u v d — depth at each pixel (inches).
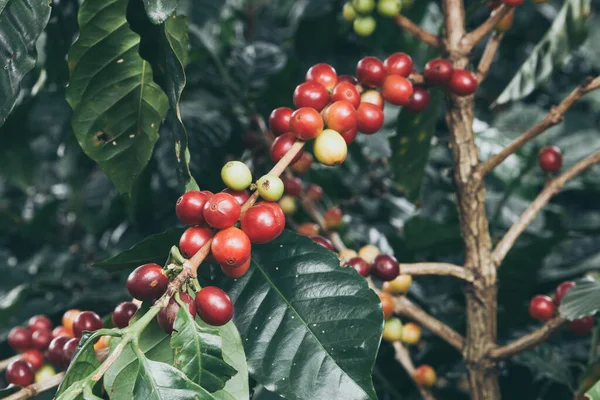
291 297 15.1
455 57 19.0
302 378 14.2
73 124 16.6
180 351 12.5
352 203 27.1
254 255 15.8
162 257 16.3
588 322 18.8
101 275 27.4
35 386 15.1
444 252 25.2
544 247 22.4
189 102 25.8
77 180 28.4
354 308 14.7
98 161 17.1
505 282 23.2
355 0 20.0
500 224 27.5
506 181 26.6
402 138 21.7
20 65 14.3
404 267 18.3
